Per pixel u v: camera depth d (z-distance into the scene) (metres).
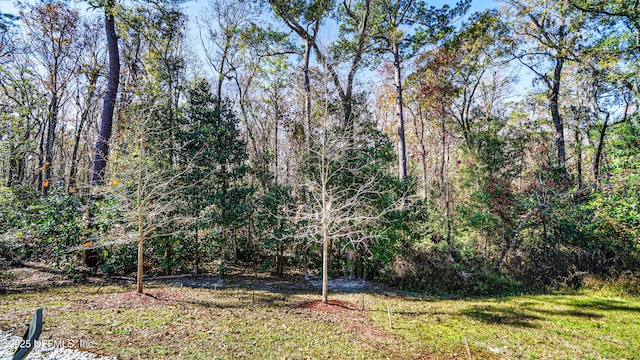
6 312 5.67
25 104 13.39
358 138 9.98
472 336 6.34
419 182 17.56
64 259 8.97
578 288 10.35
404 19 13.91
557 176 12.38
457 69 14.89
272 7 12.57
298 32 13.01
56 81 15.62
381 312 7.60
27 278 9.05
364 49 13.20
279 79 16.70
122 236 7.69
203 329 5.53
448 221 11.98
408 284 10.47
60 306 6.31
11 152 10.80
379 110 21.12
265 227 11.00
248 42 14.64
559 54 13.45
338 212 8.67
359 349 5.31
